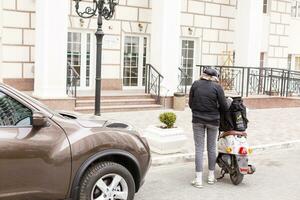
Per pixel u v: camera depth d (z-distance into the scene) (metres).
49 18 13.09
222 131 7.11
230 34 20.23
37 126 4.67
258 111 16.48
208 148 6.96
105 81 16.77
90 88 16.55
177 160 8.43
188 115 14.30
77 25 15.96
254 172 7.83
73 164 4.83
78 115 5.79
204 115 6.76
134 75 17.69
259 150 9.81
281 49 22.36
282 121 13.92
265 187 7.00
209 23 19.50
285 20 22.30
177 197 6.37
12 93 4.71
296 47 23.39
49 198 4.75
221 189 6.82
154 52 16.08
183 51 19.06
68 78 14.70
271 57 22.00
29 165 4.57
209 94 6.68
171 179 7.33
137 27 17.36
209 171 7.07
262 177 7.62
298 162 8.88
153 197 6.33
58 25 13.23
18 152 4.49
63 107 13.33
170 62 15.87
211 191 6.70
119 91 16.44
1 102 4.61
